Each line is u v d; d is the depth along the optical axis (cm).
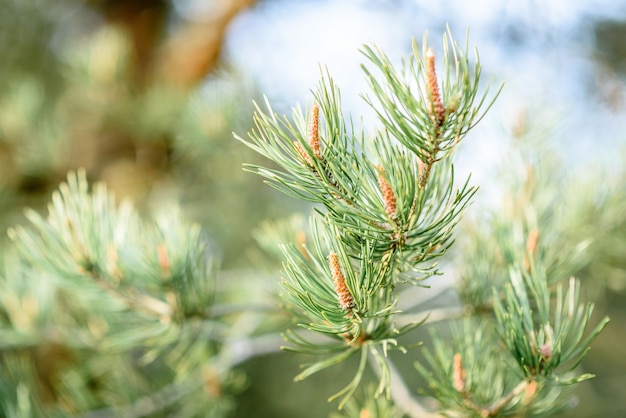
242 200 112
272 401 139
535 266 37
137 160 95
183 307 41
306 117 30
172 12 118
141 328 42
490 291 40
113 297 41
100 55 90
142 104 92
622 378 134
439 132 28
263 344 55
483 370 37
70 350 57
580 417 133
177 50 100
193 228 41
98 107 92
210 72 96
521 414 35
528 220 43
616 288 54
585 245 42
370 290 30
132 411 55
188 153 91
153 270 39
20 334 50
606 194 49
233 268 120
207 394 56
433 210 31
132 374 60
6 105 94
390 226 29
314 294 30
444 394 35
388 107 27
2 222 90
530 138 50
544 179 47
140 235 41
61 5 128
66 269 40
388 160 28
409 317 36
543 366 32
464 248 43
